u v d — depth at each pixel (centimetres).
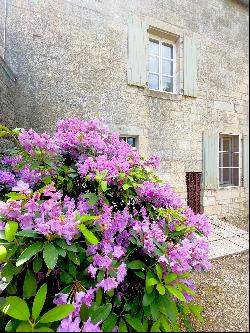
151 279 117
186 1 308
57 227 120
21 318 105
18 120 280
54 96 296
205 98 271
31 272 131
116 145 200
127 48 333
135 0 340
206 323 106
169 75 356
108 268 125
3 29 284
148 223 147
